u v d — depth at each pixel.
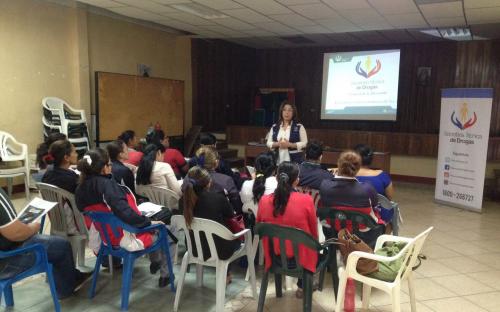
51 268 2.37
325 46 9.24
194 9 5.75
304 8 5.51
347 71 8.94
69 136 5.65
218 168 3.24
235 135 9.16
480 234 4.42
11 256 2.23
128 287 2.60
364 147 3.45
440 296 2.92
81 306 2.64
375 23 6.42
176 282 3.02
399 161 7.69
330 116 9.23
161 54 7.73
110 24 6.64
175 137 7.95
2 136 5.04
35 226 2.27
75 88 6.15
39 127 5.71
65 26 5.96
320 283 2.89
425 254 3.77
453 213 5.35
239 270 3.31
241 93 9.91
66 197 2.96
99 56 6.49
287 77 9.81
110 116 6.52
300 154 4.29
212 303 2.73
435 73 8.14
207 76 8.80
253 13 5.89
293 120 4.42
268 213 2.42
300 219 2.34
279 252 2.37
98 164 2.63
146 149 3.45
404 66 8.42
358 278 2.30
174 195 3.24
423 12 5.57
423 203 5.96
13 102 5.36
